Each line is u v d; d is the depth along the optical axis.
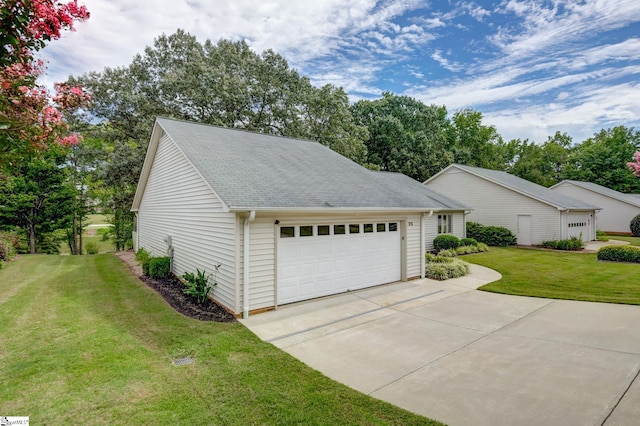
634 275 11.24
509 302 8.14
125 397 3.89
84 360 4.81
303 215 7.87
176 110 20.02
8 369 4.53
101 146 23.03
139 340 5.59
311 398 3.91
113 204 23.34
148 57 21.05
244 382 4.26
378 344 5.57
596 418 3.49
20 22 3.32
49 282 10.13
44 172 20.52
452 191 24.31
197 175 8.92
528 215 20.62
